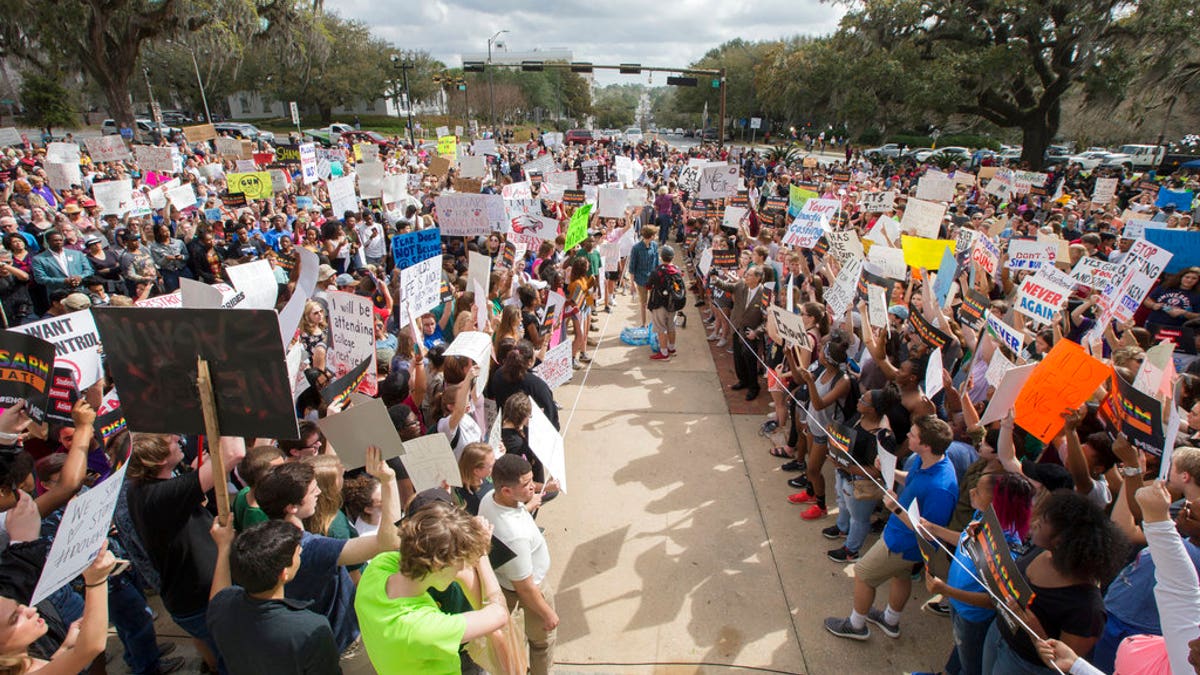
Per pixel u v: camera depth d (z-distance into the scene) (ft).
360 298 16.63
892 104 122.52
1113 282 21.18
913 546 12.99
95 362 15.08
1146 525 8.77
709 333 36.32
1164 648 9.06
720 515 19.04
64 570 7.94
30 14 96.17
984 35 112.16
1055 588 9.45
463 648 10.27
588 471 21.53
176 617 11.36
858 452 15.78
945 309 24.12
